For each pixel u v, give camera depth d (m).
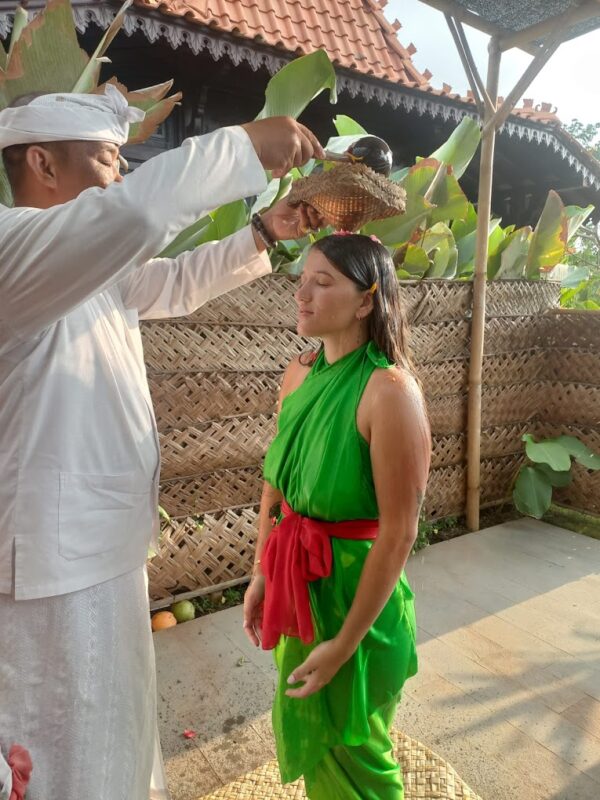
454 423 3.84
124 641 1.26
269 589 1.30
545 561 3.47
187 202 0.95
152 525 1.38
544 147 6.51
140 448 1.28
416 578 3.25
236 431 2.91
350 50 5.73
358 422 1.17
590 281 6.28
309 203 1.19
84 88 2.00
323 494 1.19
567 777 1.92
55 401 1.13
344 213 1.15
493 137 3.48
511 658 2.54
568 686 2.36
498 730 2.12
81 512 1.15
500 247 4.09
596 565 3.41
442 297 3.62
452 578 3.25
